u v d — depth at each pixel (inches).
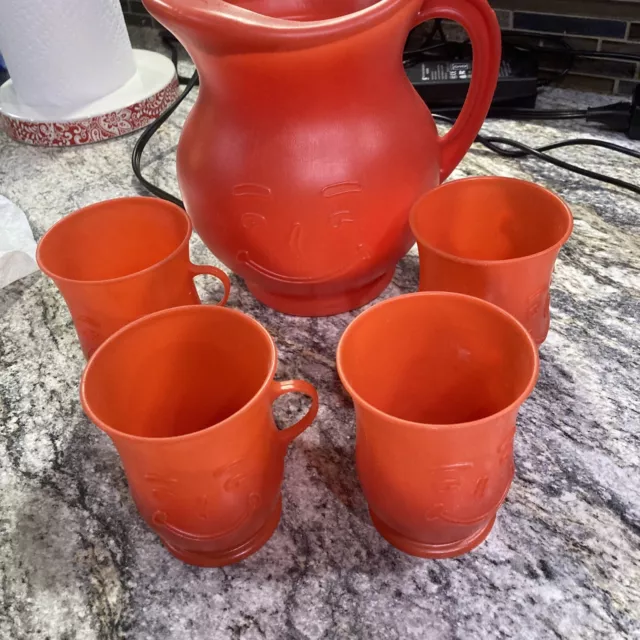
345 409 16.9
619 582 12.8
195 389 15.2
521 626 12.3
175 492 12.0
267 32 13.0
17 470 16.1
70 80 28.5
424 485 11.9
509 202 17.1
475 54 17.2
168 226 17.6
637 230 21.4
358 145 15.4
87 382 12.2
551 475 14.8
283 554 13.8
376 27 13.9
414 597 12.9
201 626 12.7
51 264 16.5
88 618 13.0
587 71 28.3
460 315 13.4
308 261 16.6
